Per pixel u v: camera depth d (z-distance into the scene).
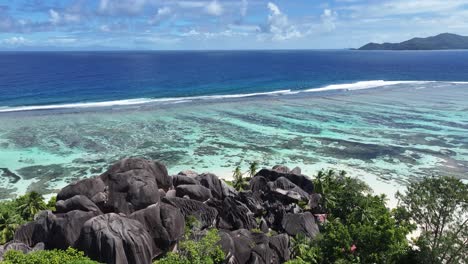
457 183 31.83
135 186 41.50
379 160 68.19
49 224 35.62
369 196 42.38
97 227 33.12
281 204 47.06
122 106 107.12
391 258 31.34
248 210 44.16
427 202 31.36
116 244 32.03
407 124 92.38
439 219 31.08
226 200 44.72
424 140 79.81
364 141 78.81
